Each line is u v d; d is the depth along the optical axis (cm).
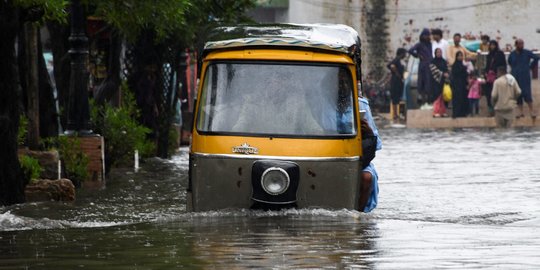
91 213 2567
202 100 2472
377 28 9600
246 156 2408
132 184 3369
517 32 9494
